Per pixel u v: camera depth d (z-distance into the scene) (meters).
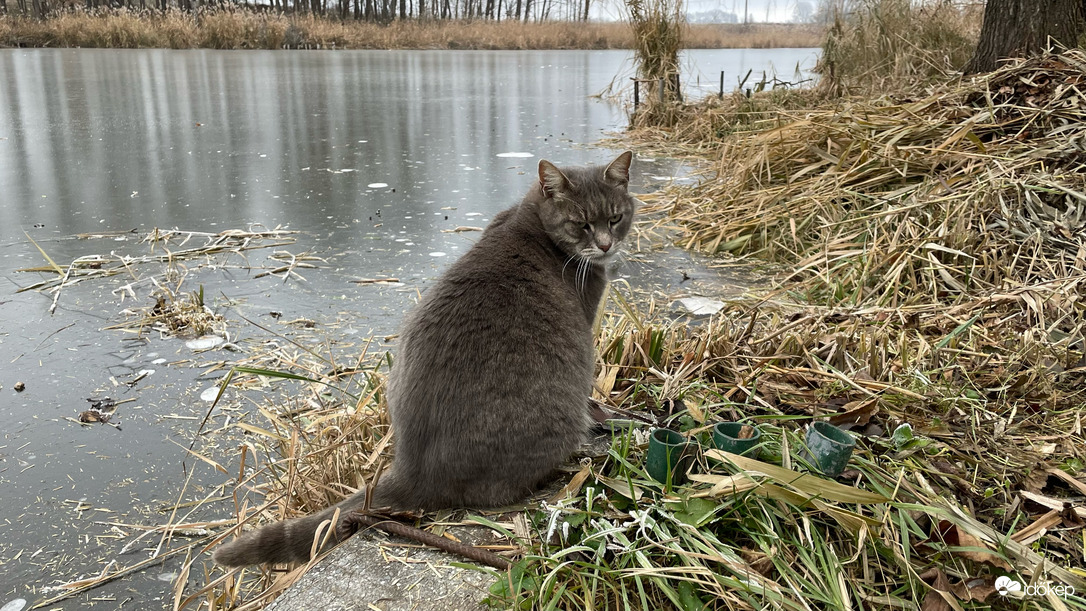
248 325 1.35
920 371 1.05
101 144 2.97
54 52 8.02
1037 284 1.27
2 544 0.82
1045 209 1.46
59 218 1.96
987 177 1.57
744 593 0.66
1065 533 0.76
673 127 3.26
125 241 1.78
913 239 1.46
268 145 3.02
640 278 1.60
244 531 0.84
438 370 0.79
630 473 0.82
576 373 0.85
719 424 0.86
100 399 1.10
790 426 0.94
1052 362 1.07
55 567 0.79
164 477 0.94
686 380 1.06
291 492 0.86
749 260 1.70
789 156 2.00
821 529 0.75
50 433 1.01
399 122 3.66
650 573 0.66
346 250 1.74
